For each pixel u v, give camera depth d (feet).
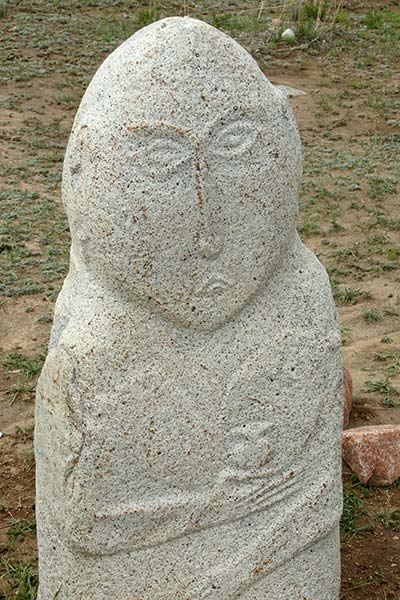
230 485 9.31
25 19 38.34
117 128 8.38
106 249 8.56
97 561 9.25
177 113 8.36
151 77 8.34
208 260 8.70
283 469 9.48
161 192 8.41
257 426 9.26
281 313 9.24
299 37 38.37
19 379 16.78
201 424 9.09
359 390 16.42
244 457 9.27
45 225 22.41
